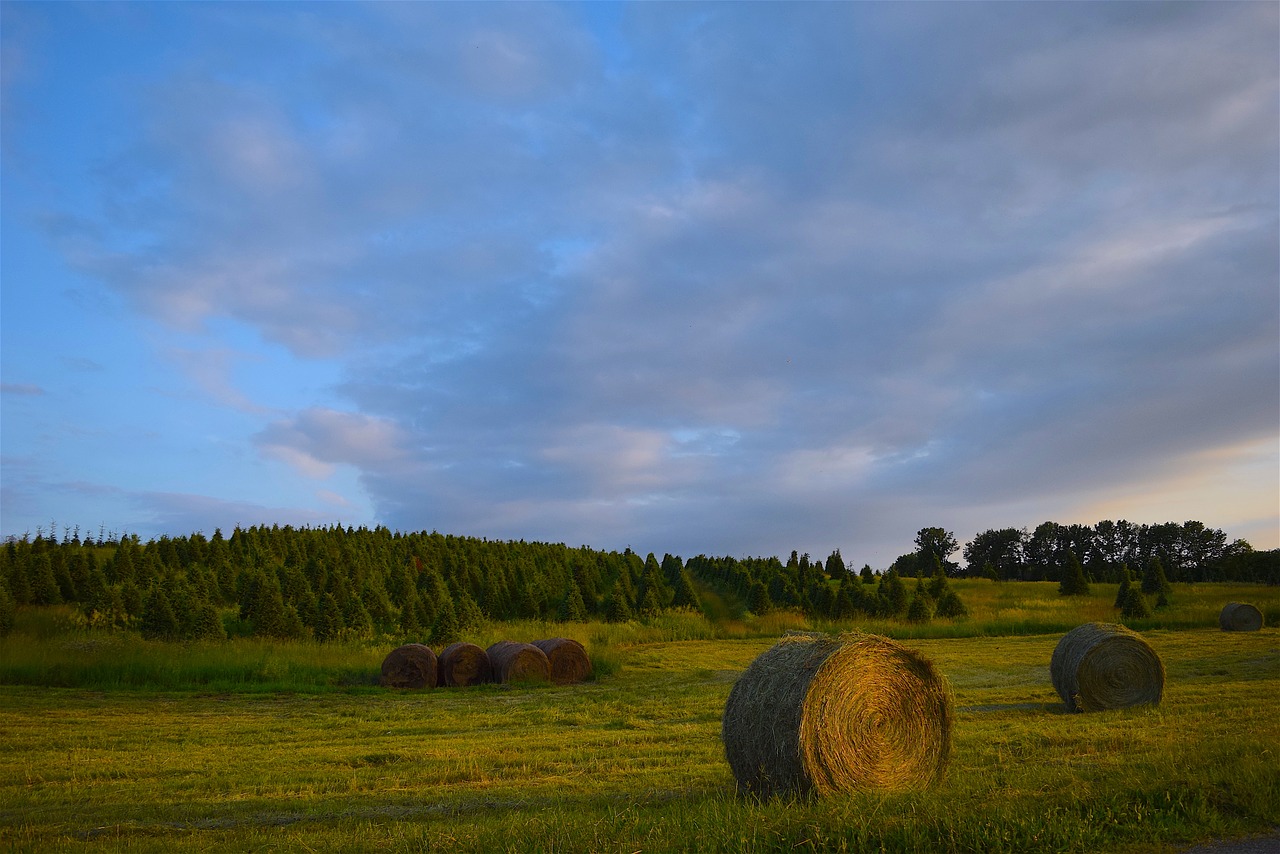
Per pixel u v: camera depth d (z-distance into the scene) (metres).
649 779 10.65
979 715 15.91
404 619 36.91
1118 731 12.80
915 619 47.34
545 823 7.52
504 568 56.84
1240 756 8.43
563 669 26.56
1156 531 131.25
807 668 9.40
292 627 31.62
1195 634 36.09
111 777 11.42
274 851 7.33
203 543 50.94
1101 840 6.61
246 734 15.61
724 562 77.00
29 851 7.62
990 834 6.61
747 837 6.75
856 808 7.41
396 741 14.58
